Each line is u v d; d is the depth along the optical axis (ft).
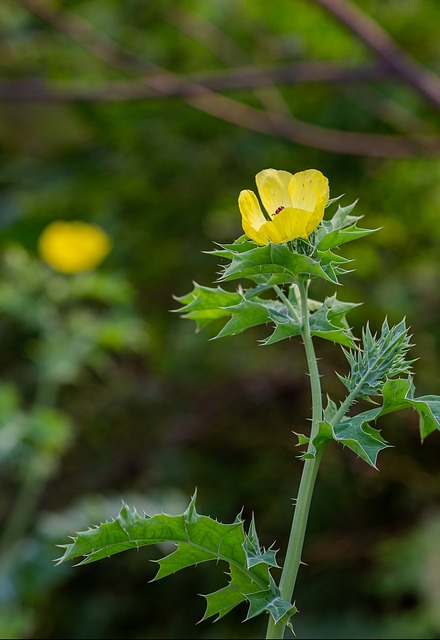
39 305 19.99
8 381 28.04
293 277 6.37
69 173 25.67
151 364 28.45
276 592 6.12
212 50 24.40
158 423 27.55
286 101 26.27
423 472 24.88
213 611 6.23
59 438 18.79
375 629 21.08
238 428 26.68
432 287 25.58
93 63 25.79
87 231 19.66
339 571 23.85
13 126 25.77
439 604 20.27
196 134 26.16
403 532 24.14
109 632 24.23
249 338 27.30
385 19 25.57
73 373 19.75
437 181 25.57
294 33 25.13
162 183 26.43
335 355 26.25
